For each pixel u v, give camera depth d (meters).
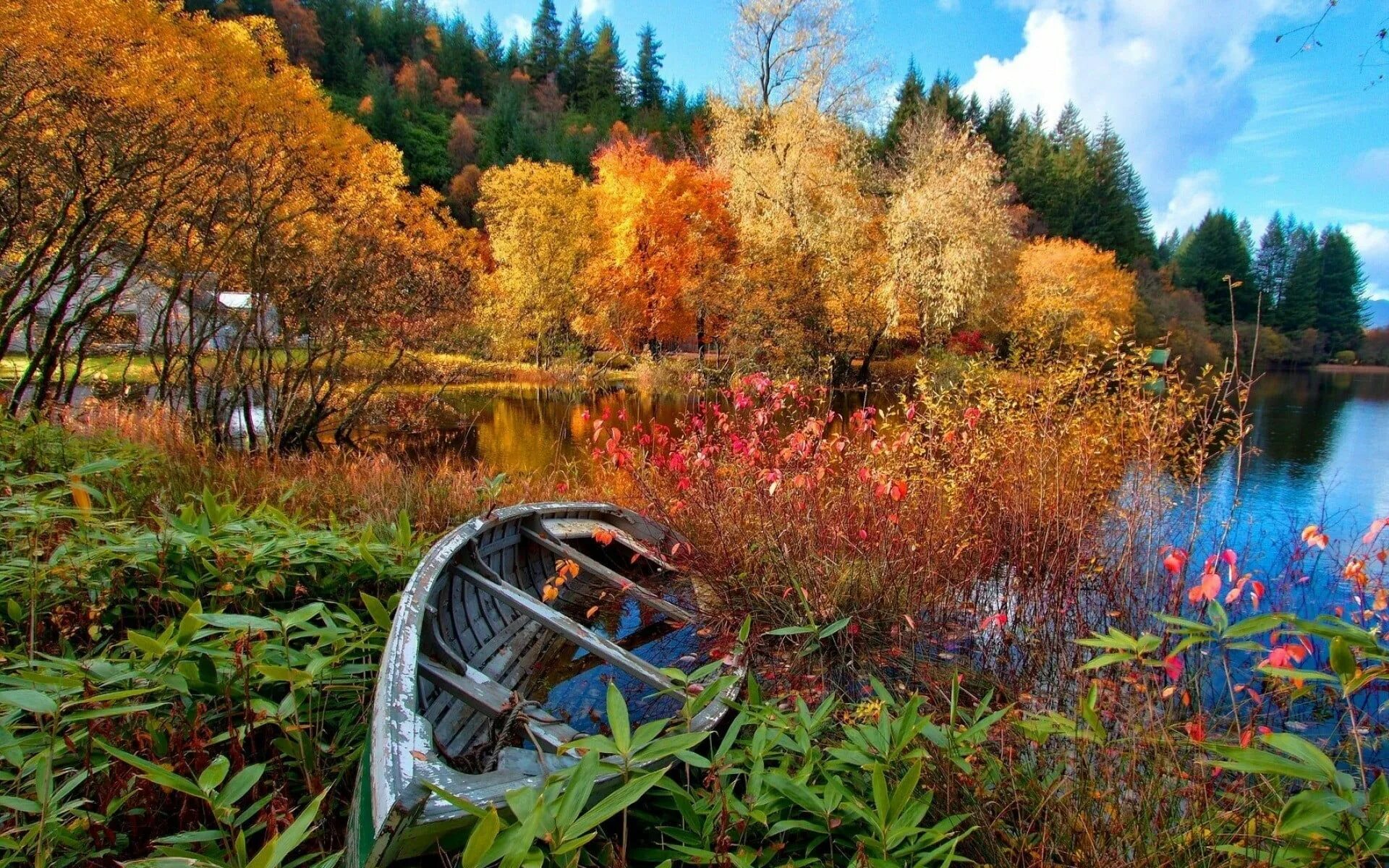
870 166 23.59
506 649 3.76
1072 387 6.27
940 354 18.58
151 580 3.16
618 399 19.98
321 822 2.01
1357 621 3.52
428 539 4.66
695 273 24.97
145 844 1.97
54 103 7.06
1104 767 2.43
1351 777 1.30
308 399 11.29
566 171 26.25
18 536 3.14
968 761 2.26
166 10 8.33
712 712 2.60
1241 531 6.56
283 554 3.41
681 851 1.75
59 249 7.68
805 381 17.30
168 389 9.66
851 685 3.70
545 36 79.69
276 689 2.76
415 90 60.06
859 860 1.63
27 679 1.82
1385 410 19.59
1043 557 4.92
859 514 4.98
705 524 5.09
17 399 7.15
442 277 11.91
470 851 1.08
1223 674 3.74
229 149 8.63
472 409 16.30
